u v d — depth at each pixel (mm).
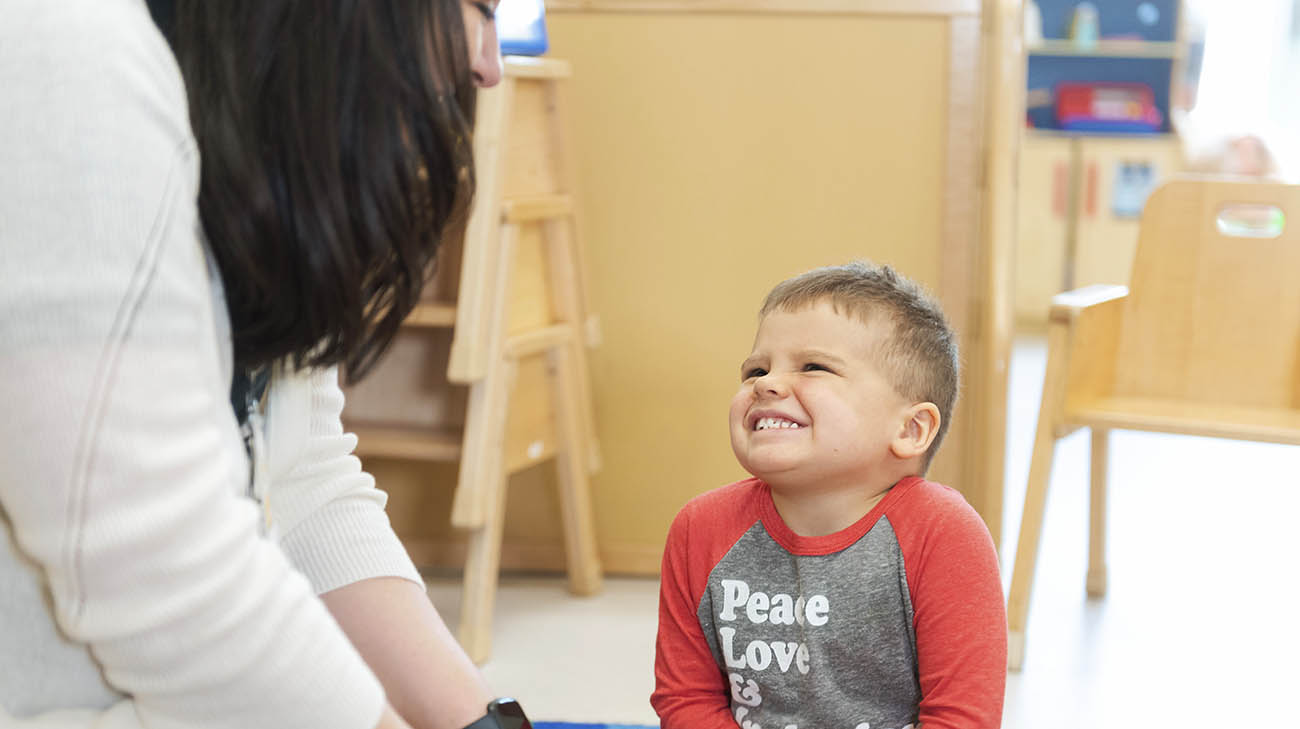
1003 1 1888
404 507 2188
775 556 1010
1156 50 5578
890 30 1946
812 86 1985
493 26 739
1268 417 1858
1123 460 3229
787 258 2039
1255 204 2000
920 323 1020
